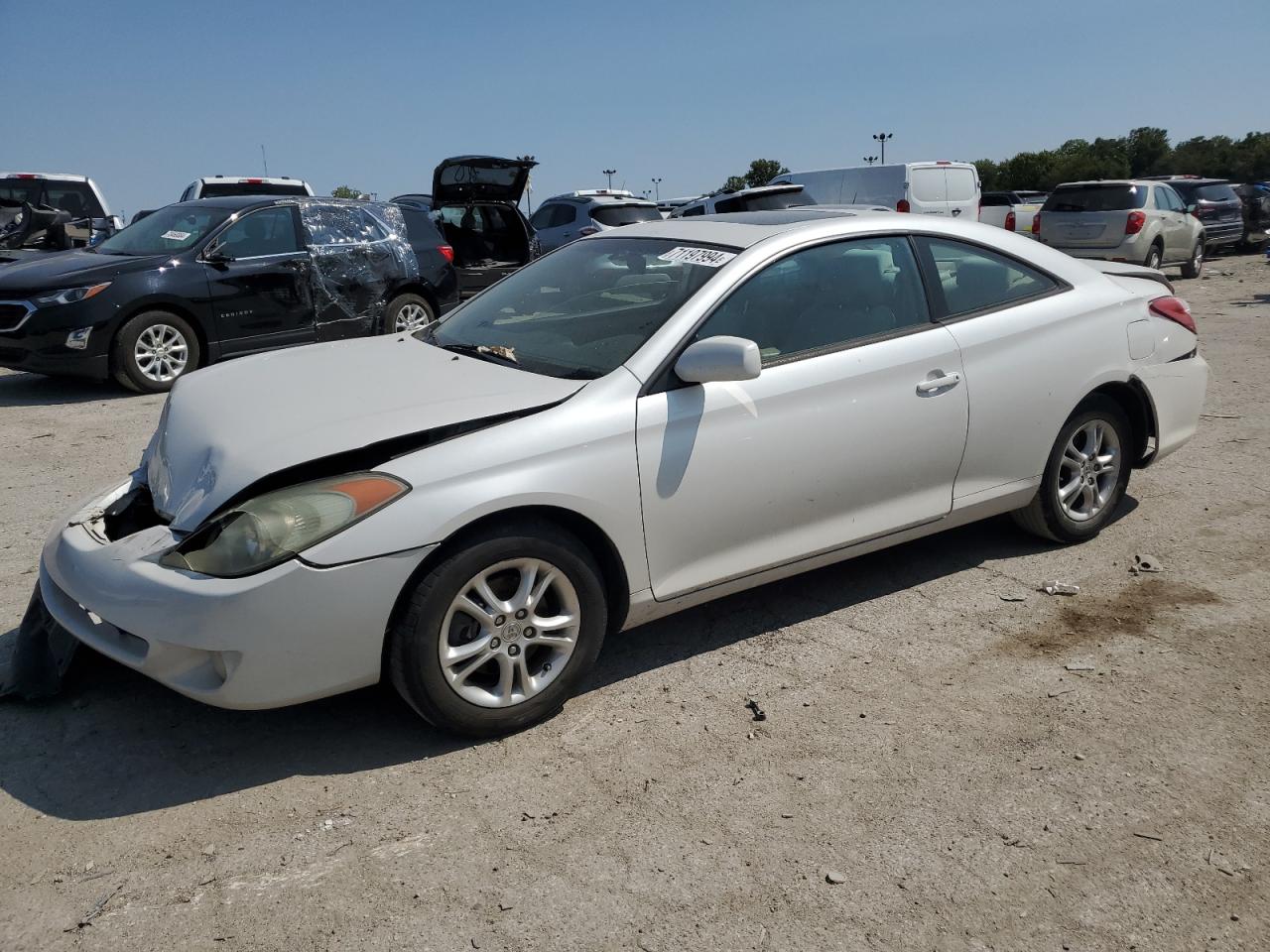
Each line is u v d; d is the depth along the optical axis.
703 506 3.49
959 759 3.10
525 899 2.52
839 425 3.76
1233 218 22.53
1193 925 2.43
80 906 2.49
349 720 3.35
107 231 15.33
